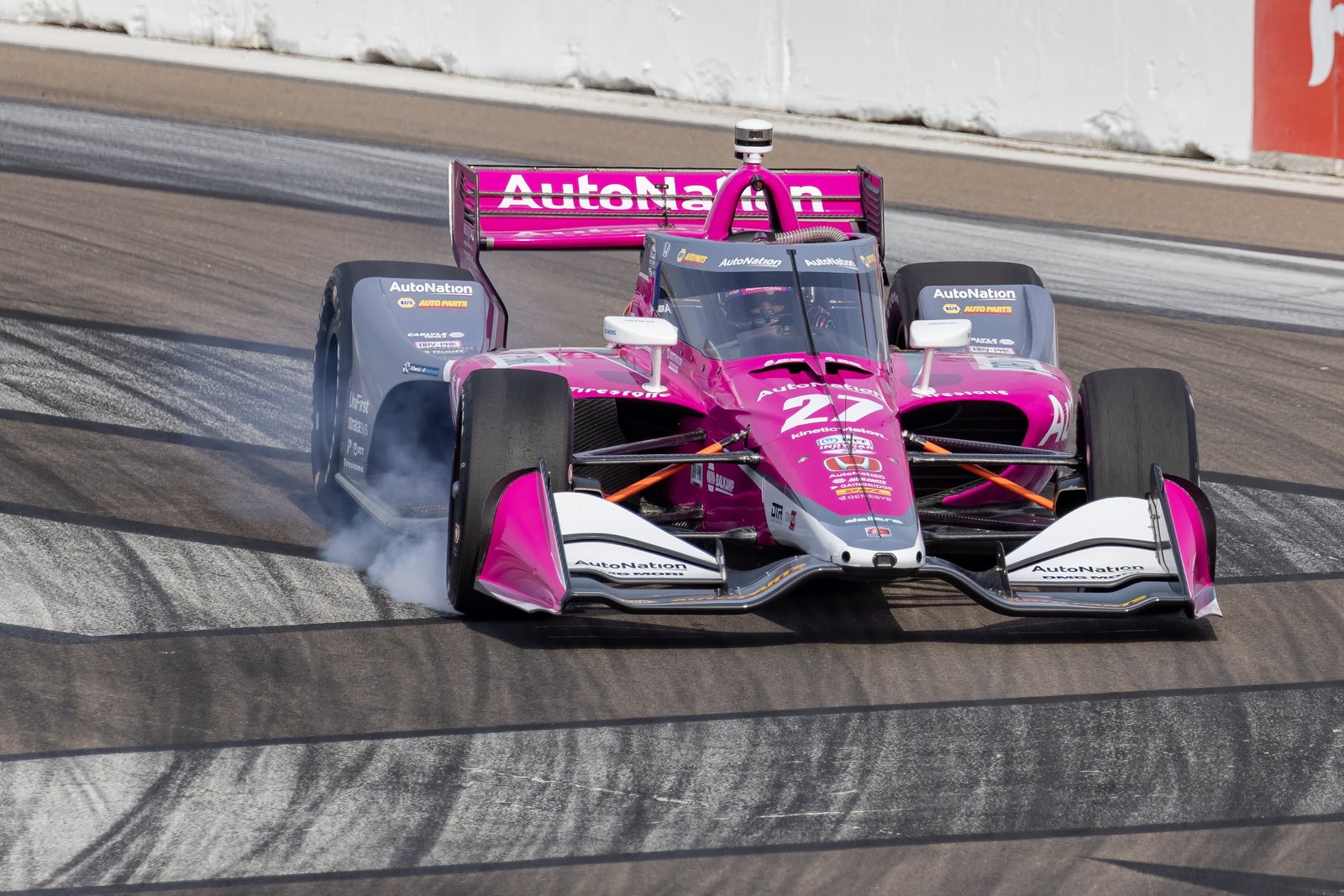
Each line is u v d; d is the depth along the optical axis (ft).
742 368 78.79
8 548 82.79
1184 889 53.31
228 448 102.83
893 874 53.88
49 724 63.62
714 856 54.85
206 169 177.47
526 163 185.16
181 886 52.54
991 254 159.74
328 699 66.33
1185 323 141.38
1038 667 71.20
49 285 136.05
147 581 79.30
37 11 254.47
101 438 102.32
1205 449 109.60
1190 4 201.05
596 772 60.59
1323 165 197.67
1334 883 53.83
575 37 232.12
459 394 76.79
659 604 67.31
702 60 226.38
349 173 179.32
